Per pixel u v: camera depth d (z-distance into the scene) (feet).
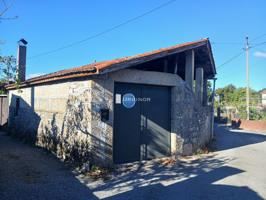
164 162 30.89
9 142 40.68
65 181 23.00
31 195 19.69
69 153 29.27
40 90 37.58
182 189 22.06
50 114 34.35
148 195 20.52
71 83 29.71
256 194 21.43
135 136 30.89
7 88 48.47
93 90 26.58
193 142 37.93
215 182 24.13
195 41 36.70
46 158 30.30
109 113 27.63
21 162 28.35
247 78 102.12
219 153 38.60
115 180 23.88
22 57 51.98
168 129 34.30
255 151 41.27
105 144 27.27
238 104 140.36
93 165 26.27
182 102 35.45
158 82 32.30
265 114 100.83
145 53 31.09
